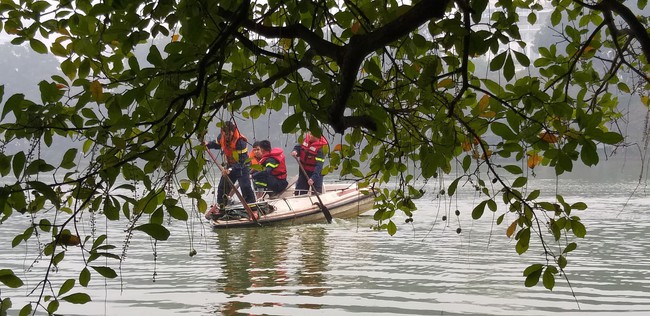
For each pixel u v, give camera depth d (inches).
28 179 93.4
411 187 160.2
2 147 95.9
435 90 130.6
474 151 127.5
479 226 616.4
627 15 110.3
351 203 700.0
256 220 631.2
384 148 156.7
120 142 99.0
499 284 377.4
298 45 135.0
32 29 118.4
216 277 401.4
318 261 455.2
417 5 94.7
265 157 691.4
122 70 117.9
